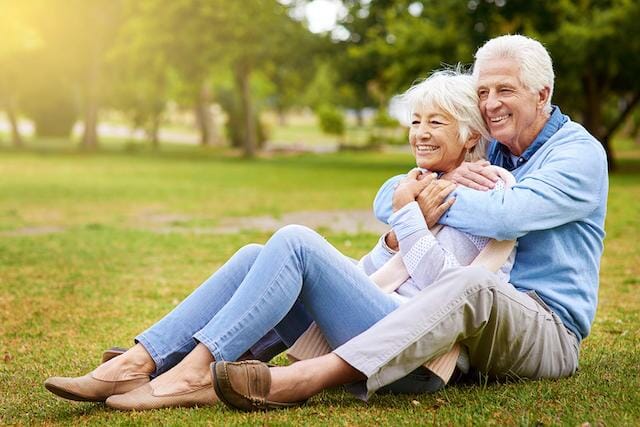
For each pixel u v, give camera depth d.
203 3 32.44
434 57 25.59
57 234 10.46
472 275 2.95
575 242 3.30
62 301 6.15
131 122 43.00
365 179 22.55
